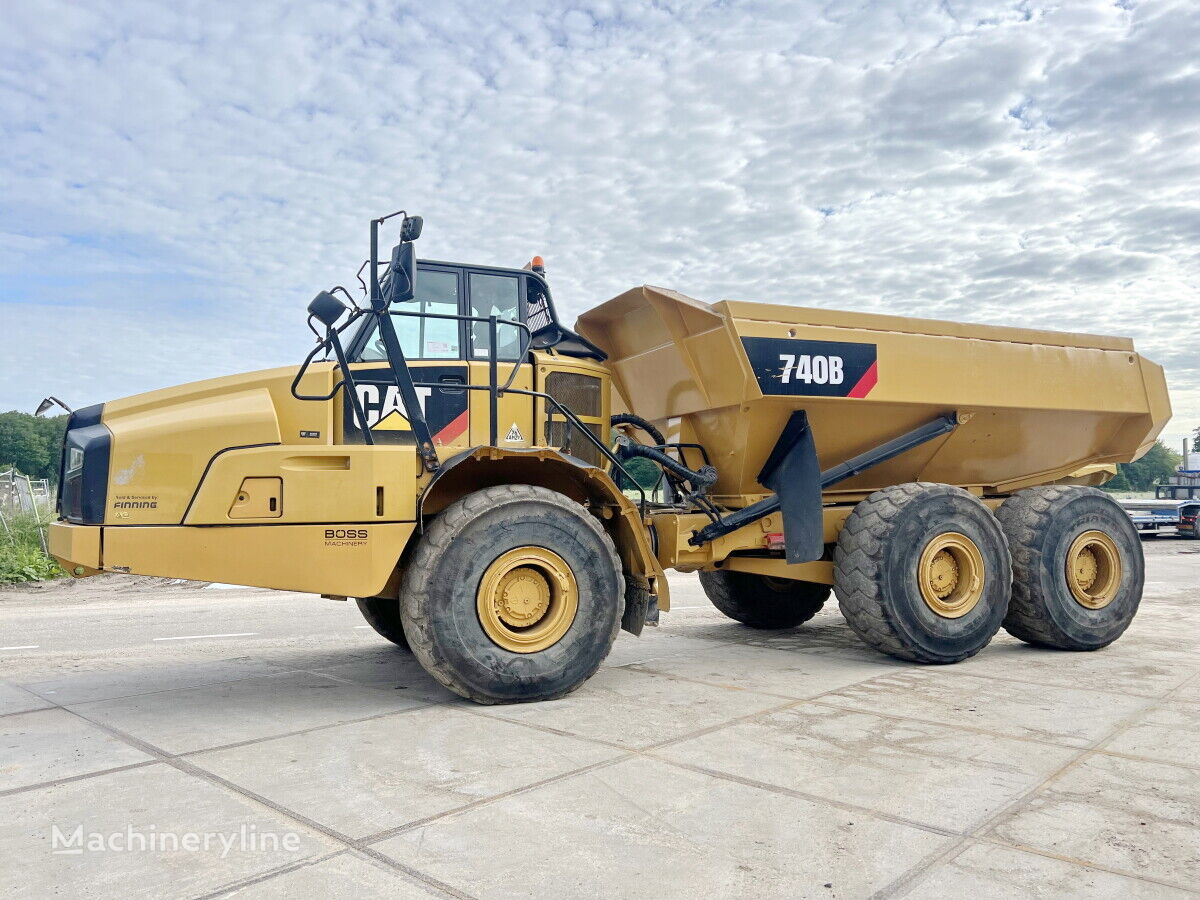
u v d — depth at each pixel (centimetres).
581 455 555
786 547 570
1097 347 686
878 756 353
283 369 482
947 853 259
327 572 430
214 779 327
